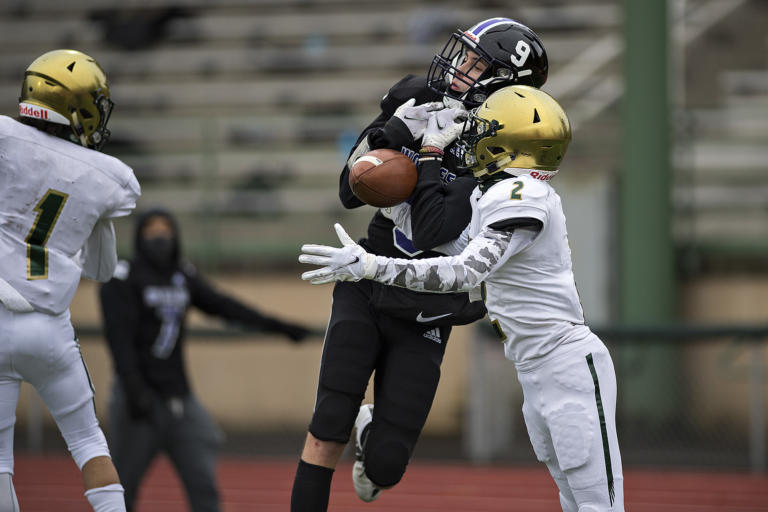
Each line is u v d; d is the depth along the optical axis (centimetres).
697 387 3444
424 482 3012
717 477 3033
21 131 1311
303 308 4041
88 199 1338
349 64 4709
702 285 3862
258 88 4712
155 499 2755
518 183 1177
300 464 1336
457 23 4700
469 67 1309
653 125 3675
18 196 1298
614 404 1248
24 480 3019
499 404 3303
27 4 4931
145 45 4866
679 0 4538
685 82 4353
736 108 4200
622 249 3775
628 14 3703
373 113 4512
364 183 1223
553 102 1222
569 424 1216
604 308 3809
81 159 1338
